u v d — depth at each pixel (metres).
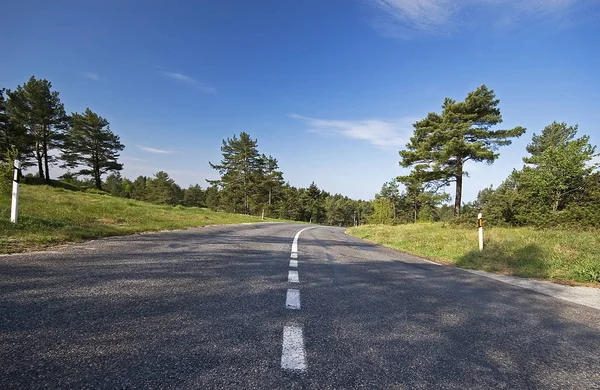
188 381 1.66
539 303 4.29
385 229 22.47
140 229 9.74
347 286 4.36
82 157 48.56
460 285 5.24
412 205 76.88
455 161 27.25
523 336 2.86
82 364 1.75
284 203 82.88
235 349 2.09
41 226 7.40
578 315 3.77
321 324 2.72
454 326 3.00
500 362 2.25
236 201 63.62
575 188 22.75
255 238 10.59
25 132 40.81
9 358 1.75
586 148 22.23
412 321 3.04
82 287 3.26
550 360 2.35
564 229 14.66
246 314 2.82
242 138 57.12
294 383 1.72
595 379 2.08
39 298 2.81
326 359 2.05
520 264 7.70
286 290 3.81
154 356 1.91
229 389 1.61
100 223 10.18
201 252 6.30
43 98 40.75
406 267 6.82
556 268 7.12
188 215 20.44
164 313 2.68
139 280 3.74
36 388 1.50
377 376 1.88
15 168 7.13
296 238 12.29
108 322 2.38
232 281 4.06
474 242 10.95
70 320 2.37
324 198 135.12
